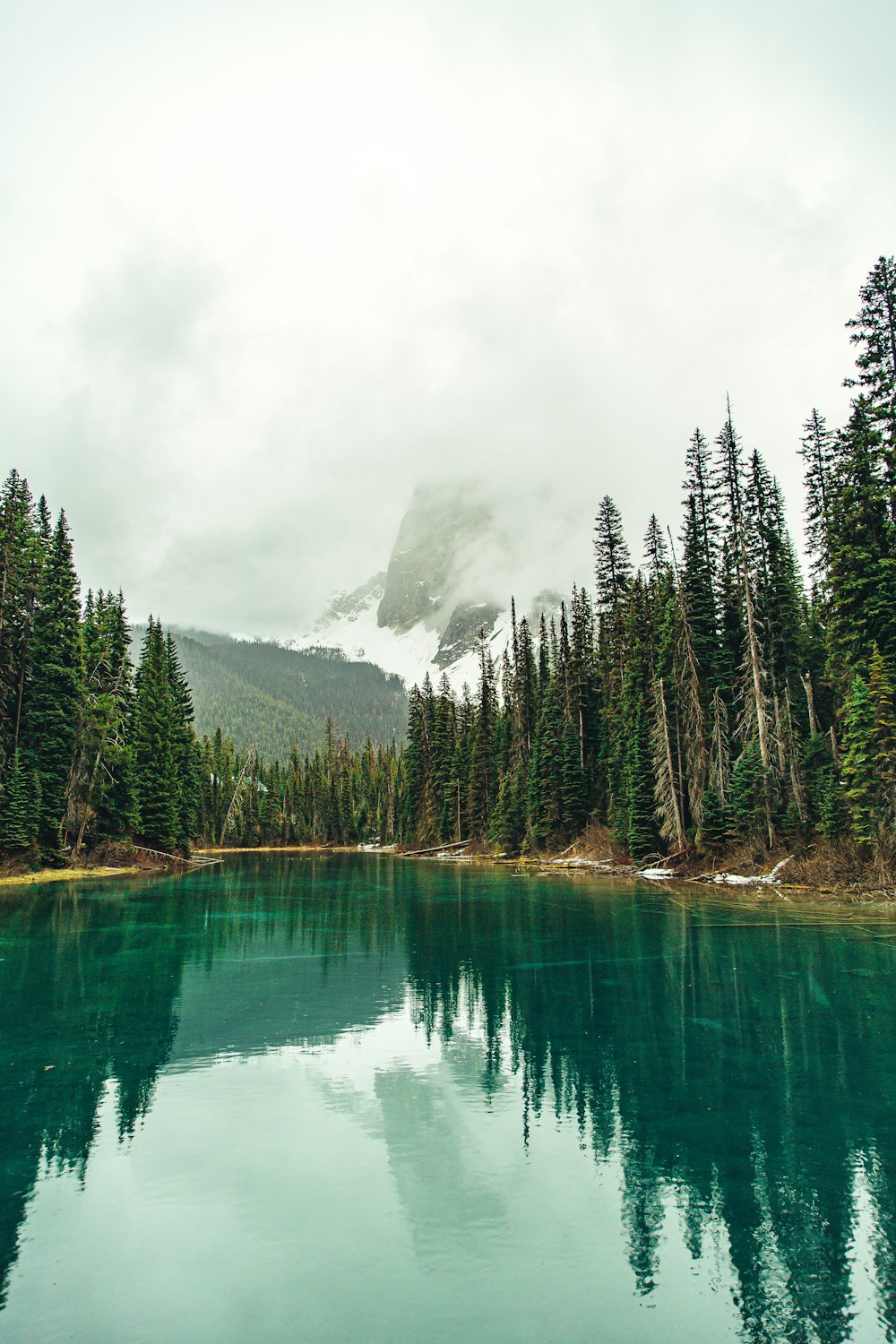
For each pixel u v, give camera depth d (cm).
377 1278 773
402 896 4106
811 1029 1525
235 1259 809
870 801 3203
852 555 3212
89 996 1888
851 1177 955
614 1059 1382
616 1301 734
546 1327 701
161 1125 1132
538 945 2475
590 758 6238
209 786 12850
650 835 4691
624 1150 1034
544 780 6288
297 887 4716
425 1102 1206
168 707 6819
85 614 6278
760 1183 945
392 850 10931
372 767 15638
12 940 2672
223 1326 706
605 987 1889
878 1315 711
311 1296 748
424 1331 694
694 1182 951
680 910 3112
